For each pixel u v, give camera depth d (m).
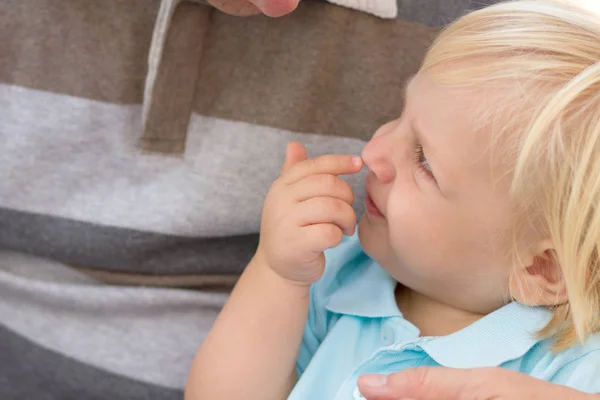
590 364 0.82
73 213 0.97
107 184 0.96
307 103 0.96
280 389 0.92
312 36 0.94
